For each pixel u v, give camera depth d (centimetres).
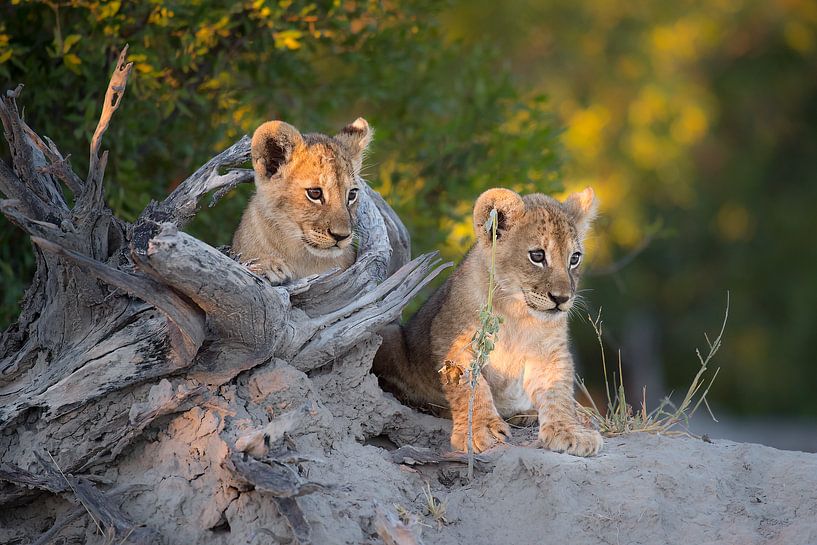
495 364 1133
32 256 1415
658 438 1060
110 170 1407
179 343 909
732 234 3462
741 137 3519
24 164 967
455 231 1714
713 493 953
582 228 1193
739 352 3366
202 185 1091
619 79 3038
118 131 1379
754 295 3441
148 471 925
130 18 1388
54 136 1407
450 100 1720
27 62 1359
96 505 889
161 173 1499
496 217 1101
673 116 3075
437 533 913
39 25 1392
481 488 959
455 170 1678
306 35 1517
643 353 3309
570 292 1102
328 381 1046
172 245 836
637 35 3067
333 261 1191
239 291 883
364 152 1293
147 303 955
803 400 3331
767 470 1005
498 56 1838
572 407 1072
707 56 3456
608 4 3069
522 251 1116
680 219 3356
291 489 823
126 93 1404
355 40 1598
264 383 952
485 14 2898
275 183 1177
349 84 1620
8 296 1366
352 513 895
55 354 959
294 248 1184
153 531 878
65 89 1411
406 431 1091
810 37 3406
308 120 1567
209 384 939
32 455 925
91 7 1343
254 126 1502
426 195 1666
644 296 3309
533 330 1123
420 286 1091
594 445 1005
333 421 978
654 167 3025
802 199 3484
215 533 878
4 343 990
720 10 3194
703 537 906
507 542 912
